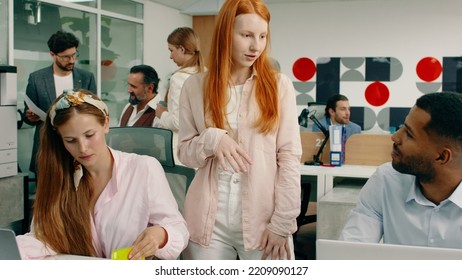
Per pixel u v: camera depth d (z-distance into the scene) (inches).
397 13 275.9
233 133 62.1
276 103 61.2
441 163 39.7
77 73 173.2
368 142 134.3
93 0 217.3
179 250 53.6
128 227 56.1
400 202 45.6
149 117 126.9
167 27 282.2
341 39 284.8
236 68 62.4
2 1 166.4
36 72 161.9
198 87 63.7
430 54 273.3
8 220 137.7
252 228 61.0
